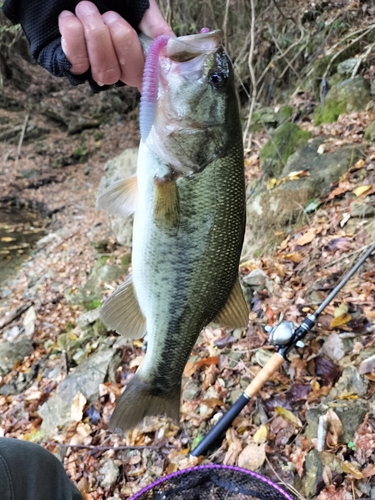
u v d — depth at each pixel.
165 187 0.37
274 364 0.66
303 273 0.97
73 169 2.86
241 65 2.15
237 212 0.40
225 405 0.76
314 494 0.57
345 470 0.57
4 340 1.33
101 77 0.33
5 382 1.11
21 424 0.95
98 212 2.15
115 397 0.89
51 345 1.22
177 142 0.37
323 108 1.54
